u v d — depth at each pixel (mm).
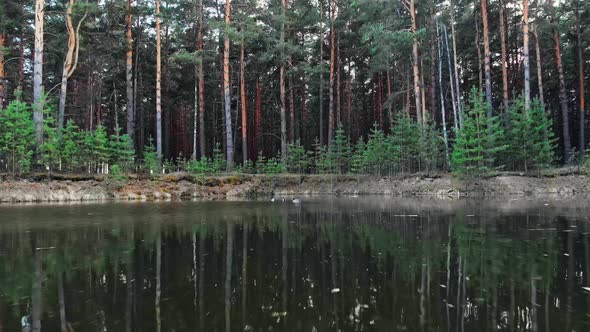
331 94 27516
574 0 24562
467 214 10211
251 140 37562
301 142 40031
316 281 4254
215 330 2877
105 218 10000
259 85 34469
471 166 18062
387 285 4066
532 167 19000
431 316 3158
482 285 4016
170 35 30750
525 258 5180
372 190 20531
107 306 3451
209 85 35531
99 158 17609
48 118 16406
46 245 6379
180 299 3658
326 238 7023
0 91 22281
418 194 18469
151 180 18734
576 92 31734
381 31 20312
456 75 23188
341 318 3131
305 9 26953
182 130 40156
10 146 15531
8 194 14430
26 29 23031
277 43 25953
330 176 22906
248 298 3680
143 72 31578
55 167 17234
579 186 16297
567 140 24016
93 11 19422
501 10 22234
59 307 3426
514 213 10180
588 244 6039
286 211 11961
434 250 5820
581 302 3445
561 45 28359
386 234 7387
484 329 2875
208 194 19266
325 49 31750
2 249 6062
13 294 3812
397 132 20922
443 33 28828
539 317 3102
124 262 5207
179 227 8445
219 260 5320
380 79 32000
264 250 5984
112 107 36156
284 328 2914
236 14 23234
